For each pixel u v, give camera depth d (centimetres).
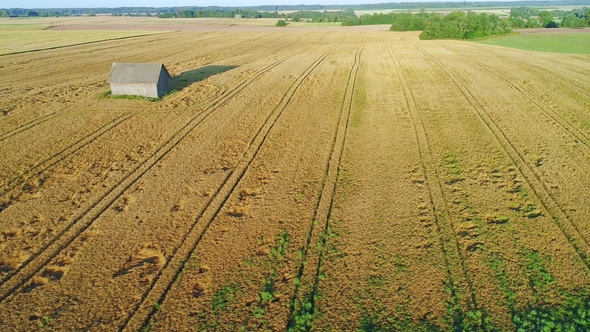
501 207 1332
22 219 1331
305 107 2428
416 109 2361
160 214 1345
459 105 2422
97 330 921
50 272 1102
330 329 910
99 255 1156
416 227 1243
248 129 2086
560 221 1244
